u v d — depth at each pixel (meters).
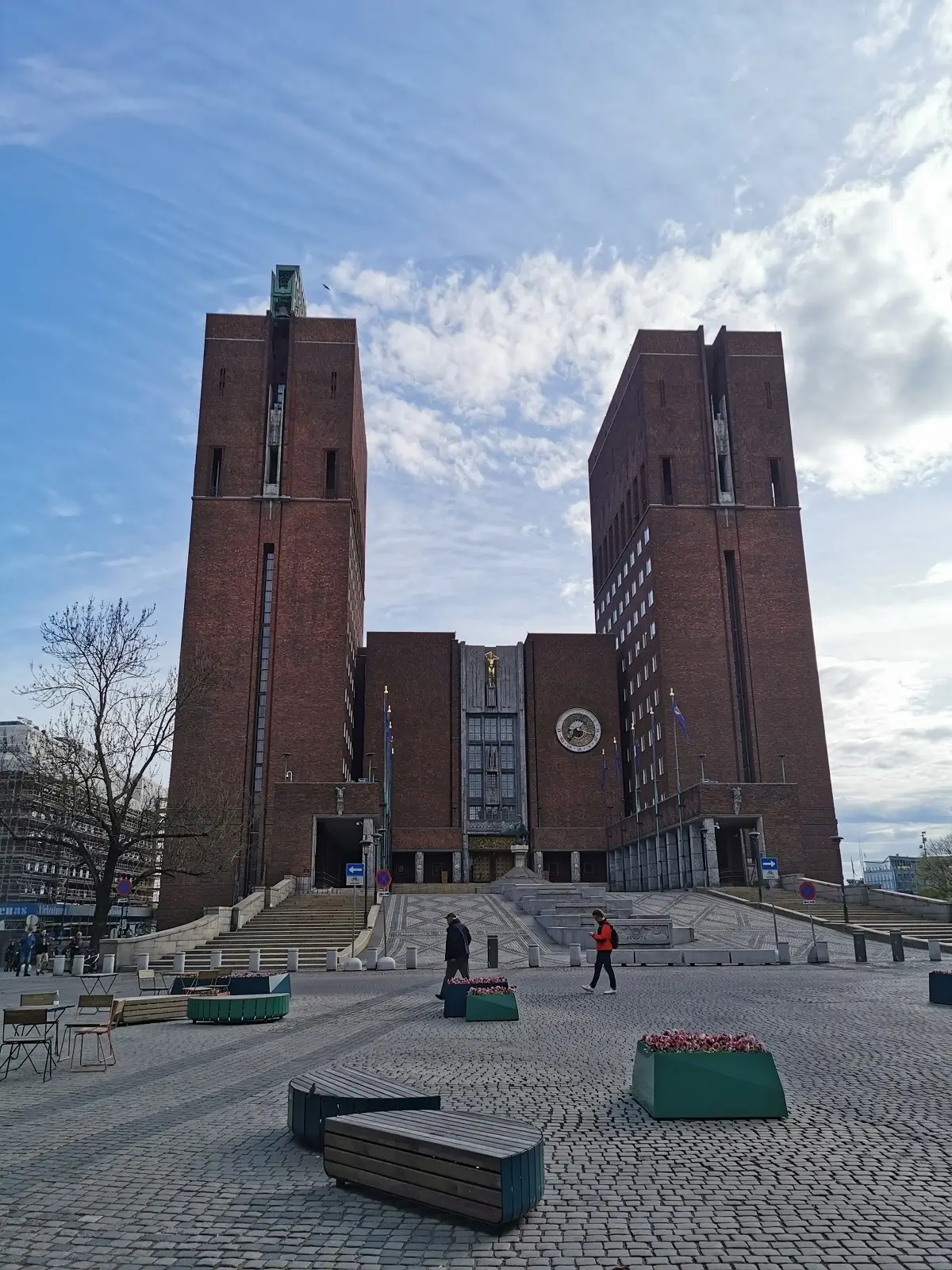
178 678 48.38
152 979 25.72
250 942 39.31
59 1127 9.38
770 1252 5.93
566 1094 10.46
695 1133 8.75
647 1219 6.51
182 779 70.94
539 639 89.38
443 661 87.94
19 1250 6.04
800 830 64.06
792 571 79.94
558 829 84.62
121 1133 9.09
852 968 30.23
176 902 66.00
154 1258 5.91
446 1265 5.77
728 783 63.22
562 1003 20.14
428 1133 7.03
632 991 22.33
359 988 25.39
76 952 47.09
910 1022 16.48
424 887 68.50
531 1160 6.66
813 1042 14.14
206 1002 18.48
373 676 86.94
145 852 44.53
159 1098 10.85
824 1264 5.74
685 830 65.88
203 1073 12.47
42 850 48.38
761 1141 8.43
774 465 83.19
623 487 92.31
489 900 54.25
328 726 72.81
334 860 78.75
